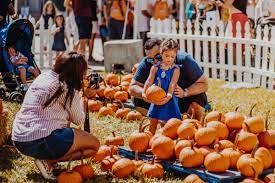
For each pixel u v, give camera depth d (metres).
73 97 7.38
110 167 7.83
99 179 7.55
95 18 20.30
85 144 7.49
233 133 7.82
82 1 19.06
